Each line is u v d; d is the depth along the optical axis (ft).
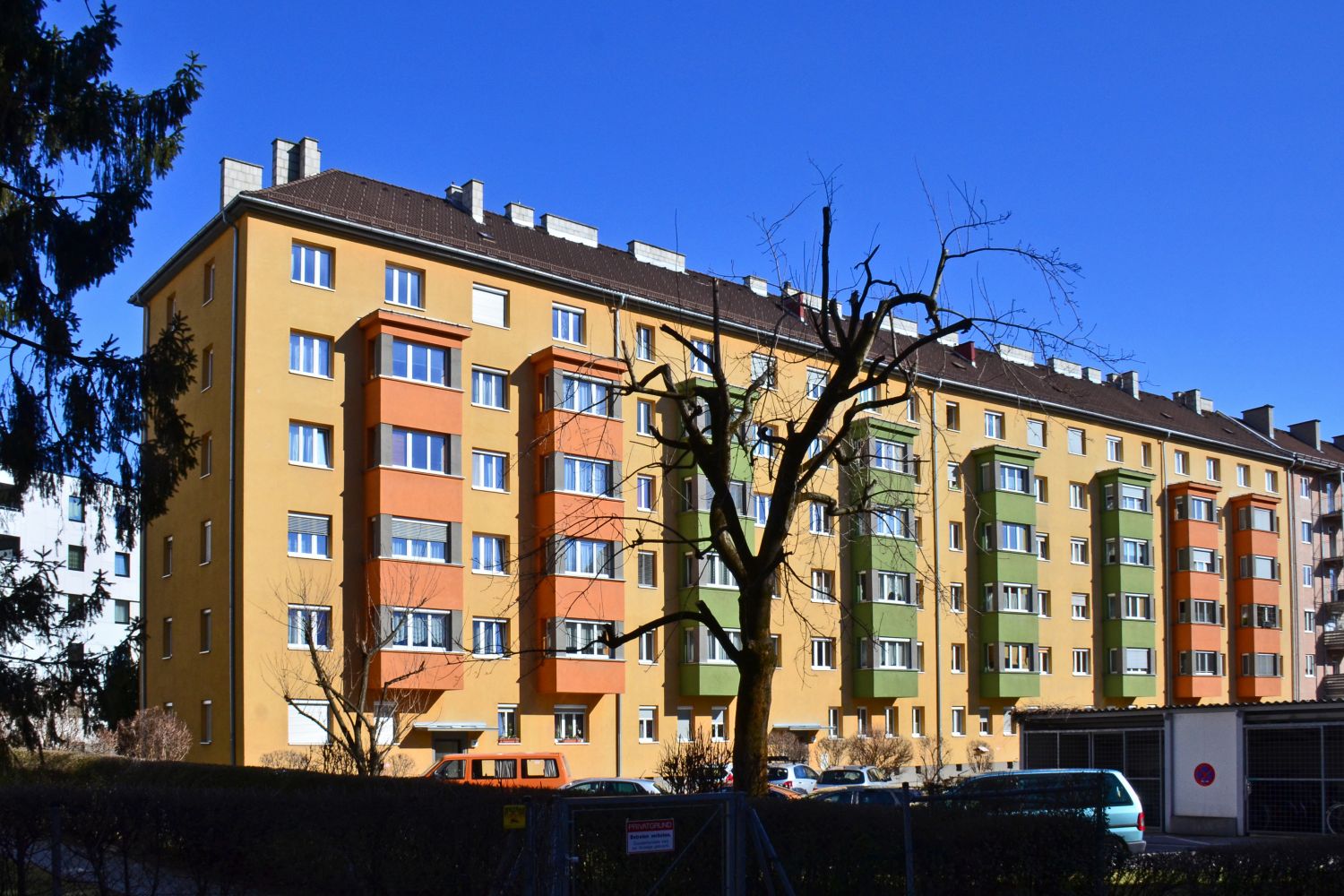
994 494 172.45
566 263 142.92
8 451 57.72
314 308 117.80
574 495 128.88
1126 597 190.39
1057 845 41.29
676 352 141.38
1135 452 200.95
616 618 130.52
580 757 128.47
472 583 123.44
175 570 122.21
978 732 168.86
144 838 39.58
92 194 60.54
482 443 126.72
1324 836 47.32
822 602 151.84
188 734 109.19
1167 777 98.17
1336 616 230.89
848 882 38.22
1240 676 209.67
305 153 131.03
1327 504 240.12
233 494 111.86
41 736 61.72
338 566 115.55
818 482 149.79
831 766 134.41
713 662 138.51
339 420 117.80
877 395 157.58
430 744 117.80
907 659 158.30
